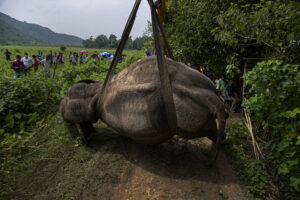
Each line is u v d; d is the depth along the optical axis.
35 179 3.16
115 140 4.30
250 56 5.53
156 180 3.14
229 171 3.31
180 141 4.24
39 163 3.52
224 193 2.86
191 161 3.58
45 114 5.43
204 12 5.45
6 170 3.30
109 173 3.30
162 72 2.93
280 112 2.90
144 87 3.19
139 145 4.11
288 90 2.85
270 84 2.91
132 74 3.52
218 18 4.25
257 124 4.43
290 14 2.79
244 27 3.57
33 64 11.13
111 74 3.61
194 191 2.91
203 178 3.16
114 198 2.84
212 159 3.35
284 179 2.95
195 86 3.19
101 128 4.86
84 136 4.05
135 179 3.18
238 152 3.69
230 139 4.08
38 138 4.29
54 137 4.36
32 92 5.51
